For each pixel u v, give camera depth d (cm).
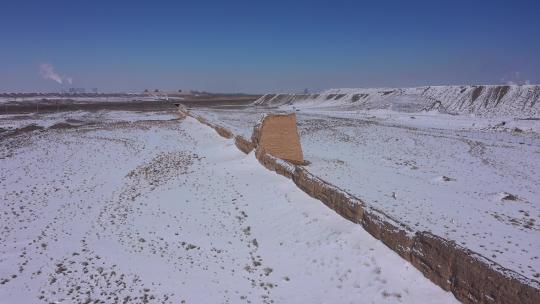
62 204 2323
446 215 1889
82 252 1661
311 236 1652
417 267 1242
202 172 2783
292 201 2020
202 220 1980
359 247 1459
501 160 3456
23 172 3075
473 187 2512
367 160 3369
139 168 3128
